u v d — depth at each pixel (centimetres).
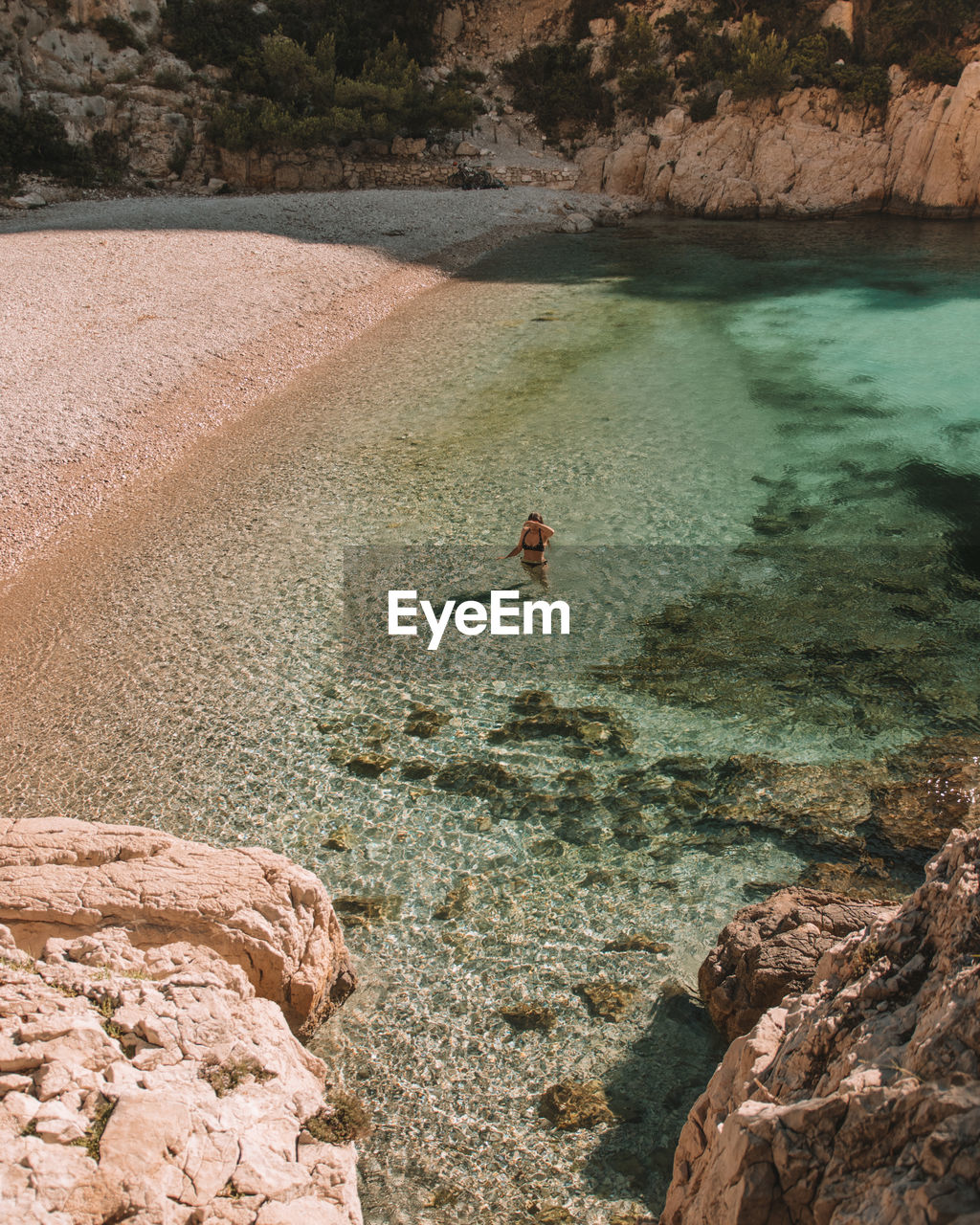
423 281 3347
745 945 740
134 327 2558
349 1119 659
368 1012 781
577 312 2970
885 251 3775
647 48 4984
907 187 4472
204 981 649
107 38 4550
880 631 1277
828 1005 477
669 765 1054
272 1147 557
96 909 713
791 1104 422
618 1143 668
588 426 2044
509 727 1134
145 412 2133
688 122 4834
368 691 1220
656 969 806
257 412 2220
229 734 1148
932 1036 381
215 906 723
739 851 928
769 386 2252
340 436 2053
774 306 2986
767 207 4638
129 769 1095
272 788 1055
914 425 1984
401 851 955
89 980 627
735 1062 512
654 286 3291
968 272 3350
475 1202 633
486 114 5316
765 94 4625
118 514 1755
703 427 2009
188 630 1377
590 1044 742
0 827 801
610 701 1172
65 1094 524
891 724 1094
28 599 1488
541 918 867
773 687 1176
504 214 4344
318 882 777
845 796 985
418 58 5384
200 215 3862
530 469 1841
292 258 3306
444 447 1970
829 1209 366
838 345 2548
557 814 992
